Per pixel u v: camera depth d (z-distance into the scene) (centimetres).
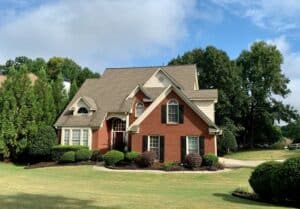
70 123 3853
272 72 6481
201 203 1424
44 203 1299
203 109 3756
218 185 2281
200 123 3241
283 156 4681
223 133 4975
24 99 3772
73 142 3816
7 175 2553
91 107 3878
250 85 6562
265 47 6550
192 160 2955
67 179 2461
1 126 3688
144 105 3919
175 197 1623
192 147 3241
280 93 6562
